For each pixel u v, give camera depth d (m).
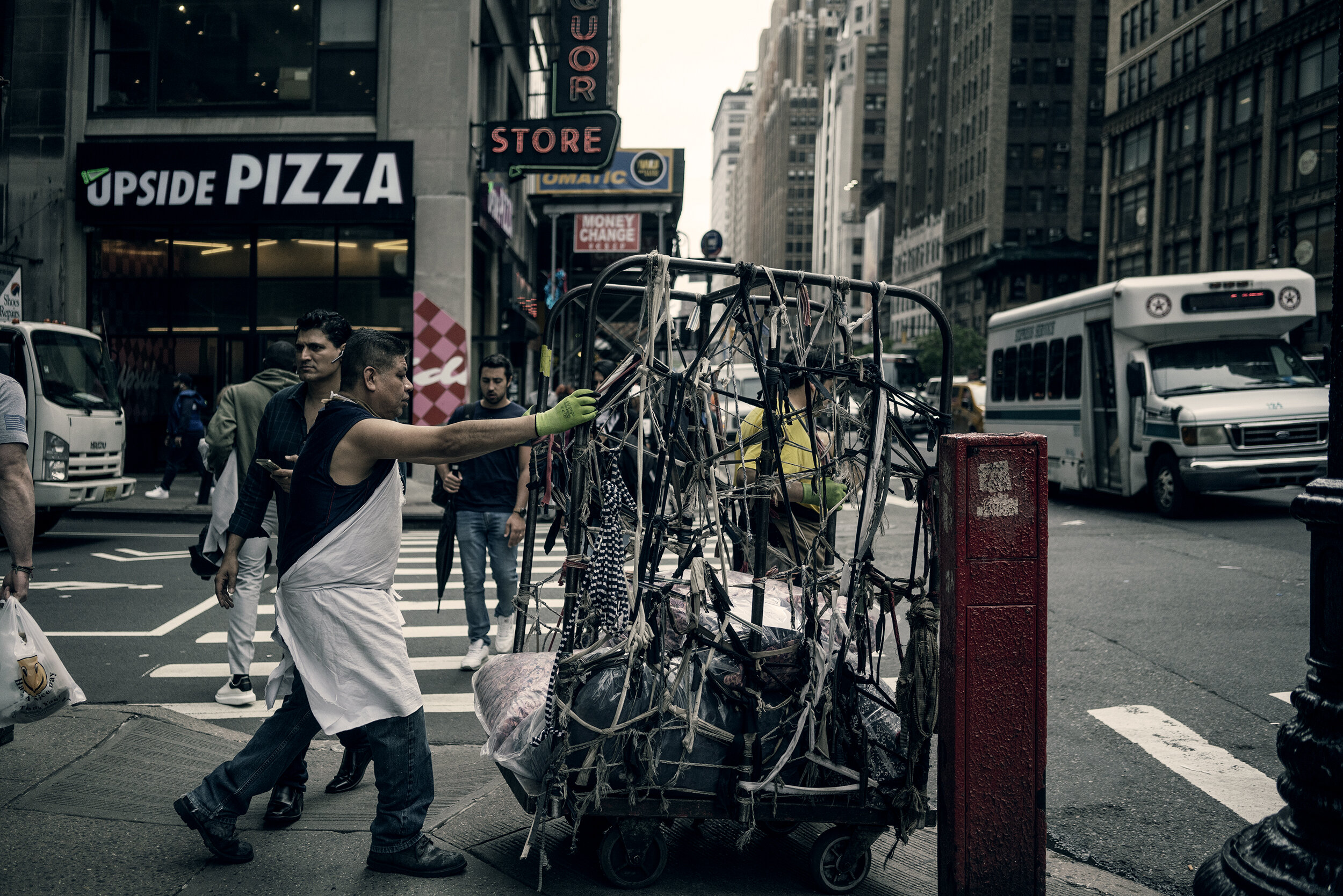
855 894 3.24
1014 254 75.31
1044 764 2.84
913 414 3.38
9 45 16.86
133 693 5.46
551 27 28.14
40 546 10.90
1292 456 12.40
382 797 3.20
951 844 2.85
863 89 135.50
